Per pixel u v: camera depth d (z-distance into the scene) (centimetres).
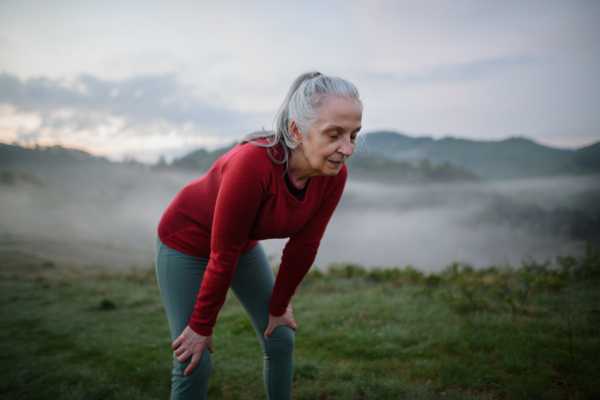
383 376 264
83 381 288
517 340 303
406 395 225
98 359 363
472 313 401
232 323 448
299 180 132
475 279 631
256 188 118
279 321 166
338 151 112
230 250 126
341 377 265
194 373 136
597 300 430
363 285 728
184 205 149
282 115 122
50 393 272
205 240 148
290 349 168
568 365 250
